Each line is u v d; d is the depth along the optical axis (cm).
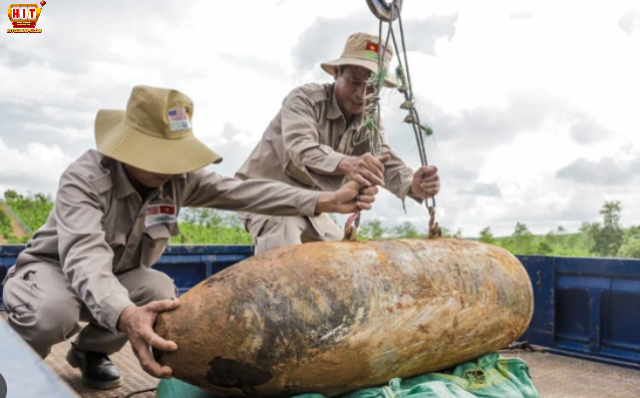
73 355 287
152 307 191
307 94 341
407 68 264
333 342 197
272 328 192
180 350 189
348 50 339
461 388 218
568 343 362
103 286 203
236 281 197
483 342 241
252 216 370
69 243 216
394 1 260
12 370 84
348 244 224
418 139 278
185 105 233
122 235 252
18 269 257
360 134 355
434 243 248
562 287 365
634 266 331
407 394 204
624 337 339
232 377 194
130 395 266
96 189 233
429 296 221
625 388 292
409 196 334
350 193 248
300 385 201
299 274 201
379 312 206
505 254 270
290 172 363
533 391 233
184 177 257
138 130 227
